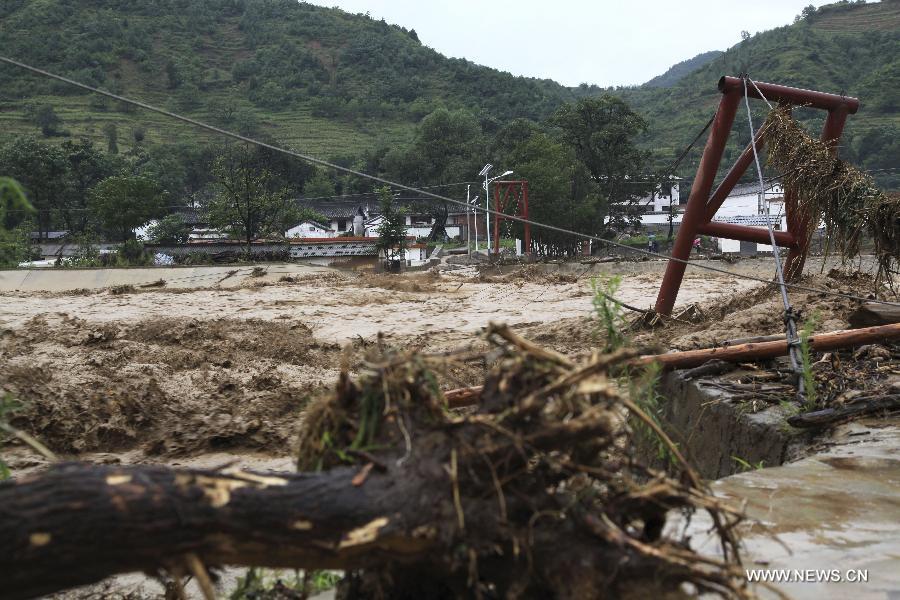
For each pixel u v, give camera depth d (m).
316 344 15.18
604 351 4.57
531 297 24.67
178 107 156.38
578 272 40.22
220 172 51.50
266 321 18.50
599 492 2.80
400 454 2.71
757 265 36.66
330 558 2.54
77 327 17.27
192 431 9.82
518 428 2.71
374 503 2.57
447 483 2.63
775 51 170.25
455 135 107.81
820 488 4.83
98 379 11.61
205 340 15.79
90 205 52.47
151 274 34.25
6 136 113.00
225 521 2.41
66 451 9.41
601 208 63.03
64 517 2.24
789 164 11.59
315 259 49.72
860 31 196.38
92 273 34.19
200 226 74.00
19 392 10.31
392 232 58.50
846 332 7.91
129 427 9.97
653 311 12.22
